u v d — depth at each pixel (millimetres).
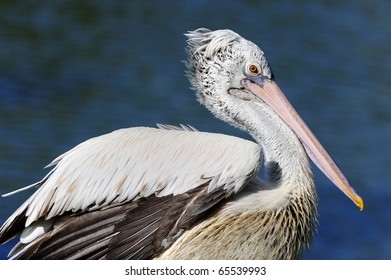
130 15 25938
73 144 18047
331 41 25344
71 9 25797
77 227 9086
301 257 9453
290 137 9445
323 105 21016
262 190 9297
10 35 23922
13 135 17750
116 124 19203
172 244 9062
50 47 23469
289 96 21438
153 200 9023
